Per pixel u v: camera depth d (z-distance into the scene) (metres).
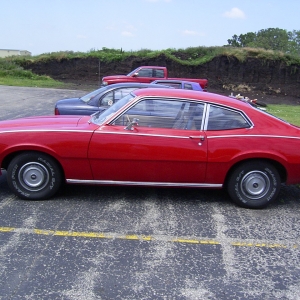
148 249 3.80
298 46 85.50
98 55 36.56
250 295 3.13
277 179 4.91
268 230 4.38
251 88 34.88
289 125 4.96
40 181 4.88
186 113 4.87
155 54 35.75
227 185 5.04
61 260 3.54
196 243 3.97
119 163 4.78
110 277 3.29
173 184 4.92
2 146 4.70
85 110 8.35
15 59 37.09
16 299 2.95
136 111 4.86
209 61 35.22
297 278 3.42
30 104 15.79
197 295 3.09
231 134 4.79
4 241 3.85
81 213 4.61
